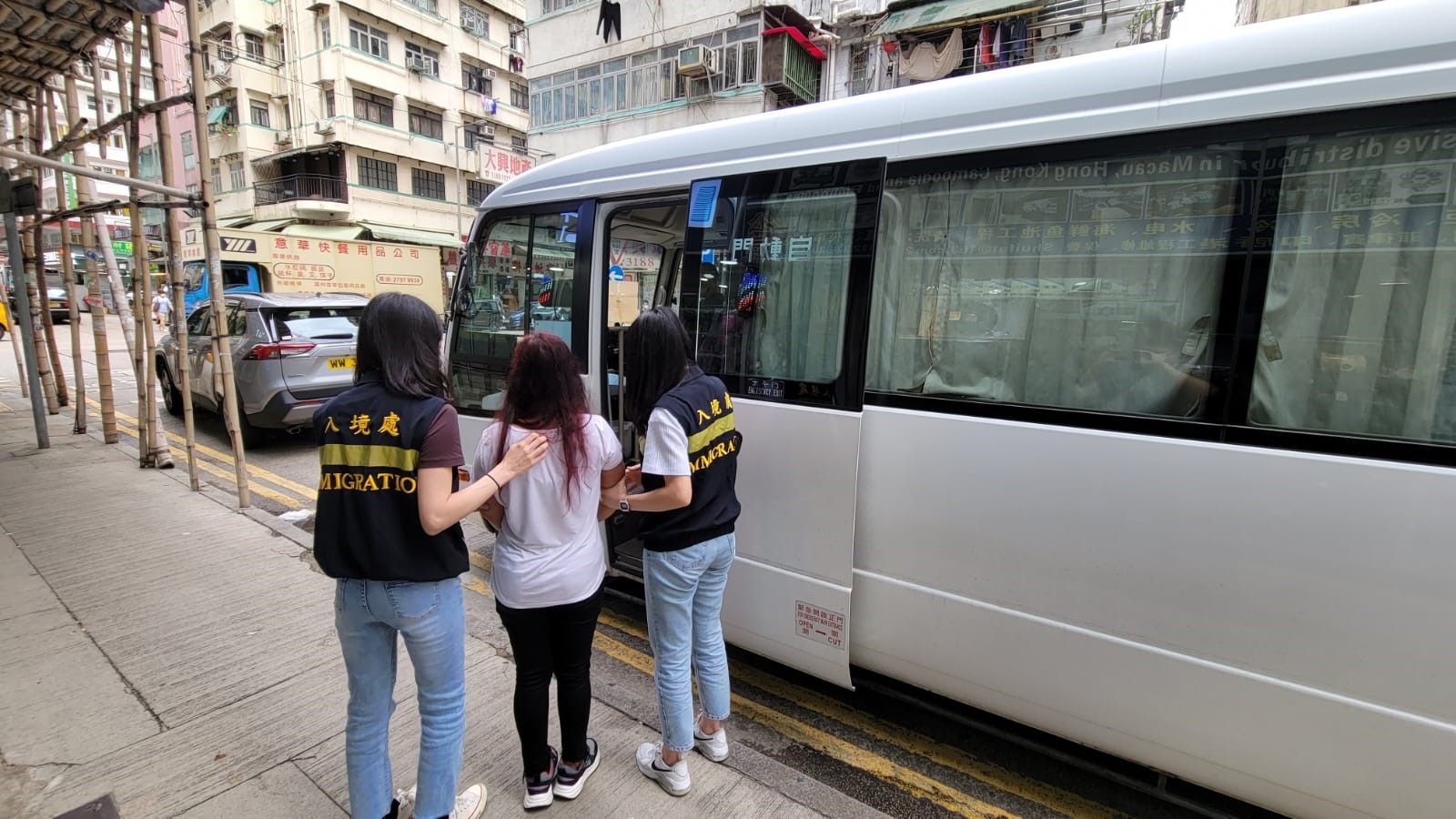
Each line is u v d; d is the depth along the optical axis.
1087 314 2.05
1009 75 2.16
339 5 24.98
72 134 6.09
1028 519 2.09
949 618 2.27
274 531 4.49
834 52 15.80
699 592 2.22
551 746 2.36
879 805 2.37
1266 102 1.77
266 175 27.14
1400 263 1.67
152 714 2.56
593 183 3.30
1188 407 1.89
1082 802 2.41
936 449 2.25
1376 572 1.63
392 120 27.25
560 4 19.20
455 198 30.17
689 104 16.98
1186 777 1.99
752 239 2.70
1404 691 1.62
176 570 3.87
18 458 6.12
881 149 2.37
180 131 27.58
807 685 3.10
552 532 1.92
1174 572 1.87
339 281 17.23
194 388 7.81
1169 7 11.61
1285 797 1.83
